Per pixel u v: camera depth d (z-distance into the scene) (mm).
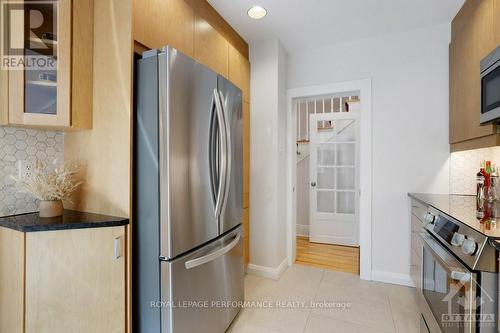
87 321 1178
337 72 2662
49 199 1321
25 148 1407
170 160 1216
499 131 1493
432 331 1464
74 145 1465
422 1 1955
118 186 1298
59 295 1133
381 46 2488
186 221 1314
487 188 1509
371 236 2506
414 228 2189
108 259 1212
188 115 1333
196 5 1812
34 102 1244
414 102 2369
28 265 1091
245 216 2572
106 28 1325
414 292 2254
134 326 1321
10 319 1166
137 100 1291
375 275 2488
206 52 1919
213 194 1526
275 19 2215
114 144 1308
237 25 2309
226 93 1681
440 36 2281
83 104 1325
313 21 2244
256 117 2648
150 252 1271
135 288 1313
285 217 2842
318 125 3783
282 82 2721
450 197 2059
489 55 1443
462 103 1945
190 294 1352
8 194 1354
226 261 1688
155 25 1422
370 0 1952
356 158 3580
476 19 1724
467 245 1070
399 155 2420
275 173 2564
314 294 2225
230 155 1704
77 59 1294
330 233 3699
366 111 2527
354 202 3596
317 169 3787
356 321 1836
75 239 1158
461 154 2213
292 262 2914
